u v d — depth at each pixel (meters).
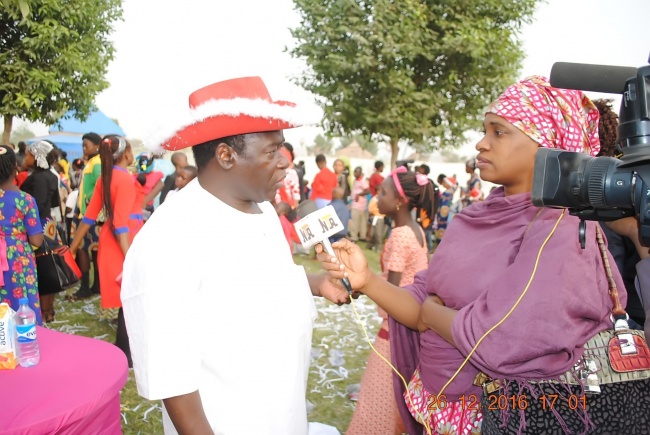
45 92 14.04
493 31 13.69
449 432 1.70
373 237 10.70
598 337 1.48
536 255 1.45
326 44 13.38
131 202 4.17
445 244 1.74
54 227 4.67
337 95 13.32
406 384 1.94
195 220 1.29
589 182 1.11
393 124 13.45
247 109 1.23
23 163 6.29
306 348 1.50
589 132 1.69
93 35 14.65
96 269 6.11
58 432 1.63
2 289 3.77
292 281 1.47
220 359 1.29
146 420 3.29
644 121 1.04
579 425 1.42
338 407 3.57
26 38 12.92
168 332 1.18
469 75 14.09
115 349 2.16
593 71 1.13
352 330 5.21
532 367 1.40
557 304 1.38
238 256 1.32
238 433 1.30
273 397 1.35
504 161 1.58
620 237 2.00
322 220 1.69
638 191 1.05
